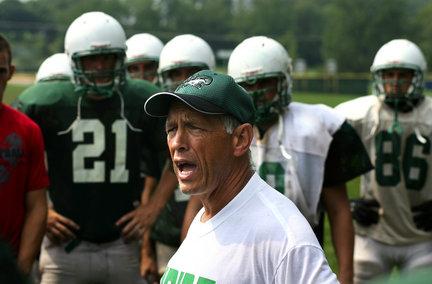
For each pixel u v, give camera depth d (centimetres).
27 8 13250
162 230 802
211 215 374
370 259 800
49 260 705
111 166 697
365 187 802
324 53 10631
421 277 191
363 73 10200
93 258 704
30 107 690
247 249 350
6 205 598
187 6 12544
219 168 363
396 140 783
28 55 9800
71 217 697
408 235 789
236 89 363
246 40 619
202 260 361
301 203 597
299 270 338
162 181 711
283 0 13338
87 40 671
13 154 596
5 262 196
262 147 604
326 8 13775
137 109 702
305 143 594
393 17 10131
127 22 12412
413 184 782
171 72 877
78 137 693
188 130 362
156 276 815
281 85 598
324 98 5619
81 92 693
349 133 604
